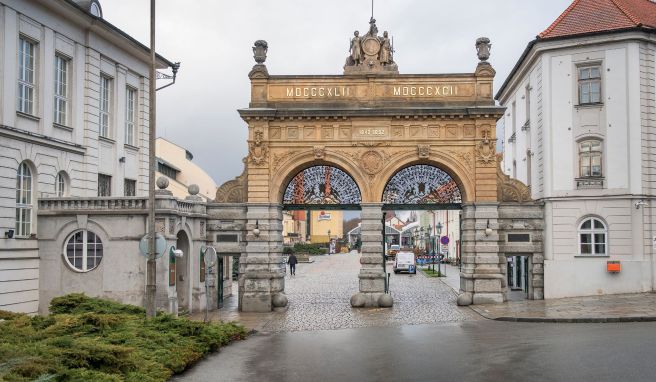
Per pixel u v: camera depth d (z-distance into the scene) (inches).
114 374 453.7
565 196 1107.3
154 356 542.6
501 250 1103.6
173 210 937.5
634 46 1085.1
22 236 928.9
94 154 1120.8
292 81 1114.1
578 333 717.3
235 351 675.4
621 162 1082.7
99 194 1154.0
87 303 732.0
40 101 983.6
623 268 1071.0
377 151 1104.2
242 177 1124.5
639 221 1074.1
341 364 597.3
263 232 1099.3
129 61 1254.3
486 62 1102.4
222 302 1168.2
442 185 1128.8
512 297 1165.7
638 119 1082.1
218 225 1115.3
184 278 1045.8
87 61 1109.7
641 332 699.4
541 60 1160.2
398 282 1691.7
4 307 876.6
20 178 938.1
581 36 1111.6
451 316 954.7
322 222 5064.0
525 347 637.9
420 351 652.7
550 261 1101.7
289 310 1083.3
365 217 1100.5
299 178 1138.7
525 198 1114.7
